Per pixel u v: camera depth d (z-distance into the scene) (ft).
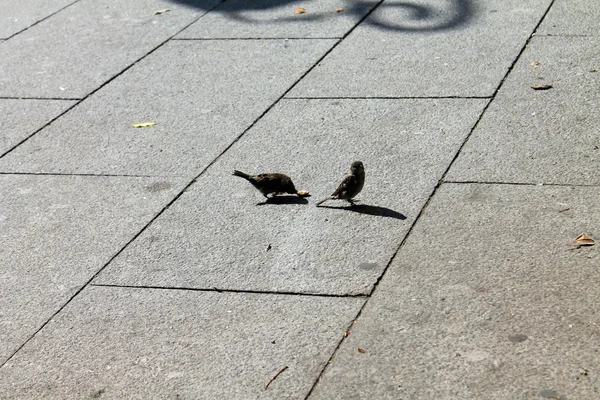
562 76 25.86
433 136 23.36
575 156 21.53
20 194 22.85
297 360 15.60
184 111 26.55
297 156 23.18
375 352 15.56
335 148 23.35
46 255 19.93
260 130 24.86
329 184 21.67
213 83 28.22
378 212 20.20
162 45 31.71
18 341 17.06
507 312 16.19
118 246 19.99
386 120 24.54
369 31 30.91
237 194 21.80
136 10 35.63
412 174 21.65
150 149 24.52
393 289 17.30
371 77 27.32
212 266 18.81
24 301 18.30
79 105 27.76
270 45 30.68
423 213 19.92
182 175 22.95
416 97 25.70
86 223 21.12
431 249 18.47
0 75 30.58
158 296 17.98
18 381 15.90
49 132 26.20
